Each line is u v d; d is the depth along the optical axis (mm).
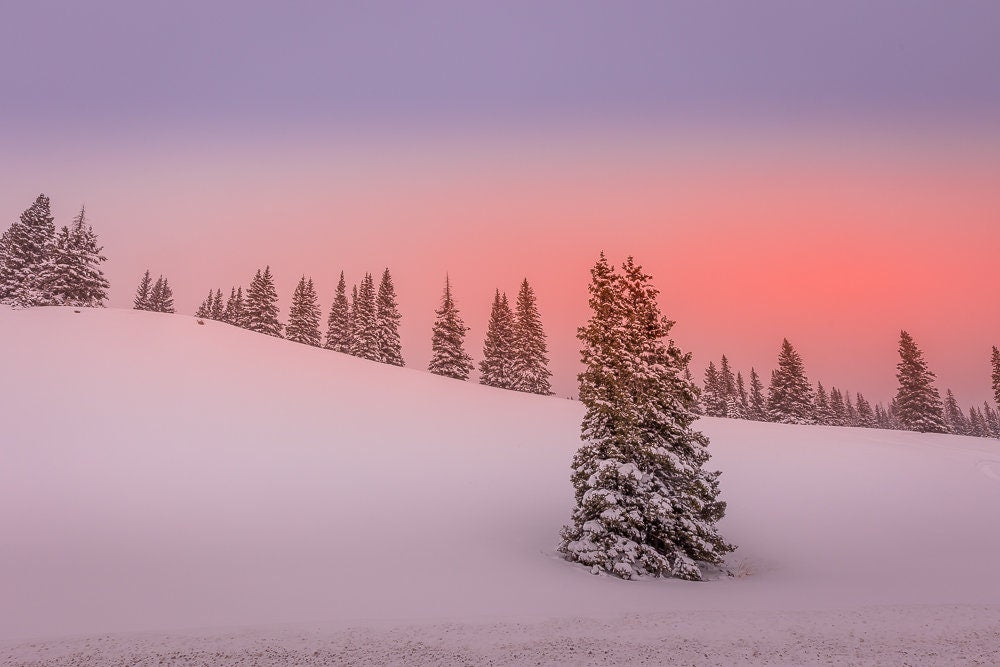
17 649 7562
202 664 7129
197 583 11203
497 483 22906
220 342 42750
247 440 25297
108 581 11141
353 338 67312
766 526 20422
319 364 42938
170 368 34438
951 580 13266
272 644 7828
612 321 16953
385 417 32094
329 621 8969
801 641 7918
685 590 12242
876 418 102562
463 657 7363
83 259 52594
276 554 13820
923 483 26578
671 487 15516
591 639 8055
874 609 9688
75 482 18672
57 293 50750
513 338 60875
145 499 17859
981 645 7746
